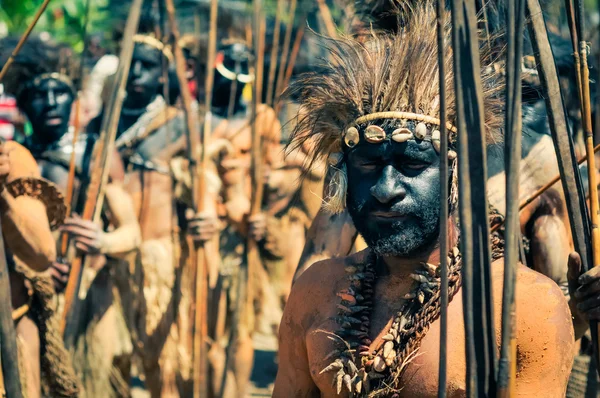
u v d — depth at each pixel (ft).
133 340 21.75
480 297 6.92
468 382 6.89
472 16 6.82
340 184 8.53
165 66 22.21
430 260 8.55
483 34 9.77
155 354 21.72
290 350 9.48
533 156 11.94
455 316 8.32
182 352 21.68
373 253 9.11
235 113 26.25
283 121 23.97
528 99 11.39
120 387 21.03
